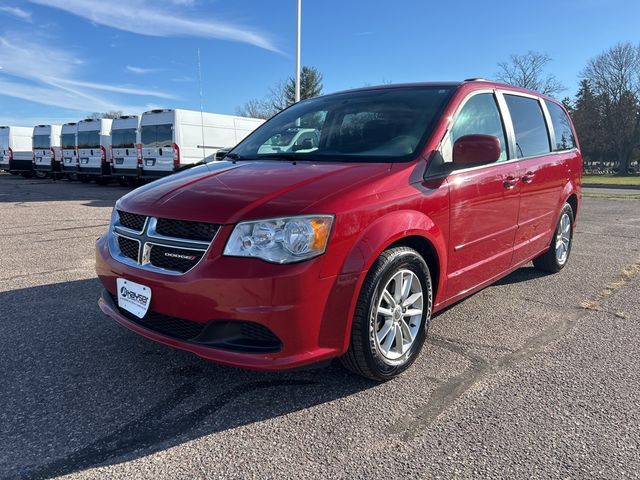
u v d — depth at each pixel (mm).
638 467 2193
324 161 3281
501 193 3801
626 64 57000
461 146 3111
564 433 2449
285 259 2436
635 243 7516
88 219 9703
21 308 4168
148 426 2479
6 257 6133
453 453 2287
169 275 2611
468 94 3703
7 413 2572
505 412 2637
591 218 10836
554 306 4406
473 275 3650
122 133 17562
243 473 2141
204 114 15867
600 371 3127
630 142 58812
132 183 19047
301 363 2504
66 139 20719
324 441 2371
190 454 2266
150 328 2781
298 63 16062
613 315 4176
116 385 2877
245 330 2518
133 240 2857
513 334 3740
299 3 15688
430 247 3111
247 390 2836
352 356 2750
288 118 4238
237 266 2441
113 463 2195
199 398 2748
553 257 5324
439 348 3465
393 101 3756
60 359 3199
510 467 2191
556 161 4961
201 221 2559
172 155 15344
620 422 2553
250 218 2486
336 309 2568
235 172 3182
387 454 2277
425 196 3014
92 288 4766
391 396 2791
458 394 2822
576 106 65625
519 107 4480
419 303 3084
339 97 4188
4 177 26688
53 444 2318
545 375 3064
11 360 3180
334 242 2516
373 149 3324
